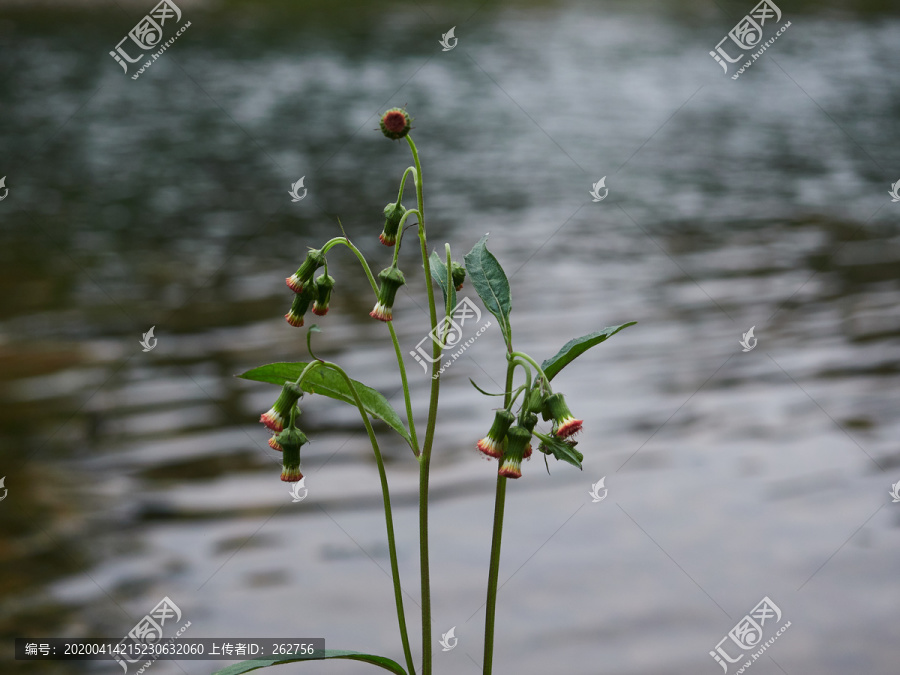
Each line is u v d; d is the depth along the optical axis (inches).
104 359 69.6
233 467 52.5
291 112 201.9
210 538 45.1
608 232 109.7
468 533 45.3
